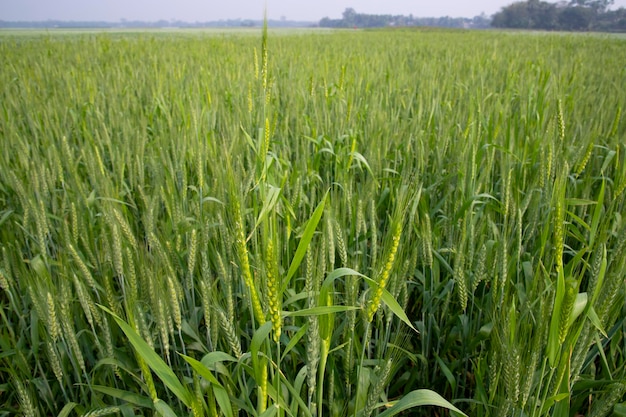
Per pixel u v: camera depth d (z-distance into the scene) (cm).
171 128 641
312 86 673
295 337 222
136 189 545
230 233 339
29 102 862
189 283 348
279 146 607
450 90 979
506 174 419
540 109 646
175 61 1590
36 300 286
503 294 309
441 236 456
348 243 378
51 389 346
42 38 3541
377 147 564
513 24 11012
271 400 259
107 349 282
